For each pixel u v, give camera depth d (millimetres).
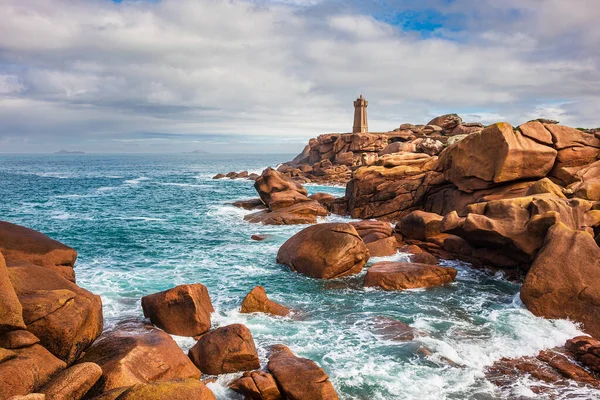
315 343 14664
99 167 169000
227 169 154375
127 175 114875
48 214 43375
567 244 17766
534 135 28516
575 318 16016
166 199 57375
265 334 15273
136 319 16219
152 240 31031
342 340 14898
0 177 99688
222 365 12656
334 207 41844
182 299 15336
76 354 12078
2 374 9789
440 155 35000
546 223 19594
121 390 9953
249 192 67500
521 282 21234
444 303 18469
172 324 15156
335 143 90750
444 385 12219
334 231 22828
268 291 20078
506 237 20828
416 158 40469
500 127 28484
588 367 13008
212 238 31719
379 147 84188
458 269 23406
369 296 19391
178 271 23250
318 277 21891
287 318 16781
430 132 82750
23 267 13695
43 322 11750
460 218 23141
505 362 13445
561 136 28688
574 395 11742
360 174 39344
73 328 11992
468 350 14086
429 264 23328
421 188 35281
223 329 13531
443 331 15648
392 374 12750
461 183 31312
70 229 35062
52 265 17234
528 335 14977
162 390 9539
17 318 11086
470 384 12281
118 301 18422
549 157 27938
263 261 25234
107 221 39125
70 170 141625
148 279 21781
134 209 47250
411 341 14758
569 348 14000
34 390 10164
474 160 30047
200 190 70688
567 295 16562
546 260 17656
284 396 11367
